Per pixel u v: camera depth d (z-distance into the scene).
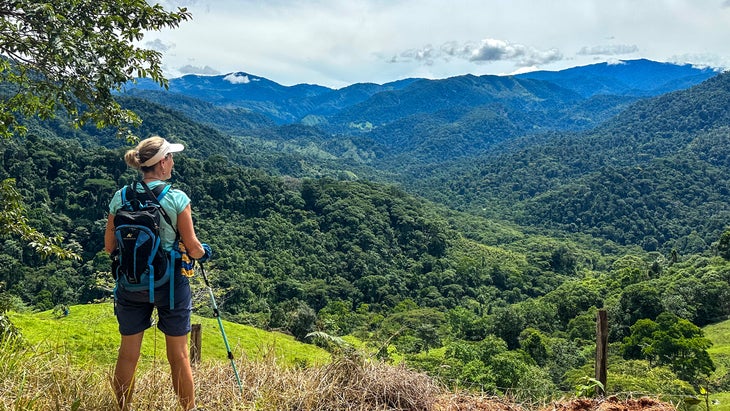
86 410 2.59
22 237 5.81
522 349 31.42
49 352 3.26
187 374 2.77
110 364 3.25
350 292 64.44
